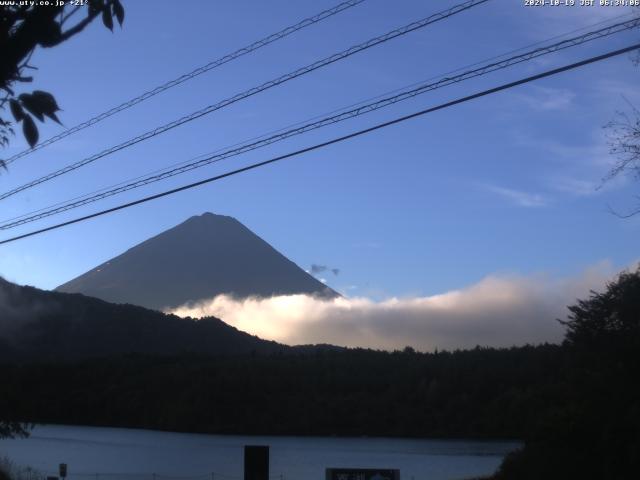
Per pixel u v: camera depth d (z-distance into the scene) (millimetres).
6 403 52000
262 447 19109
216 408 144500
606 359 31750
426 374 143250
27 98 4422
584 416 30781
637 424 27891
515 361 133250
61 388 153750
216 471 76625
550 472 31625
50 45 4387
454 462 87188
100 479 64688
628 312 32125
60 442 117938
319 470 75938
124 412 148875
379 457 94688
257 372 156250
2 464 52062
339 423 139250
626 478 28188
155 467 80688
